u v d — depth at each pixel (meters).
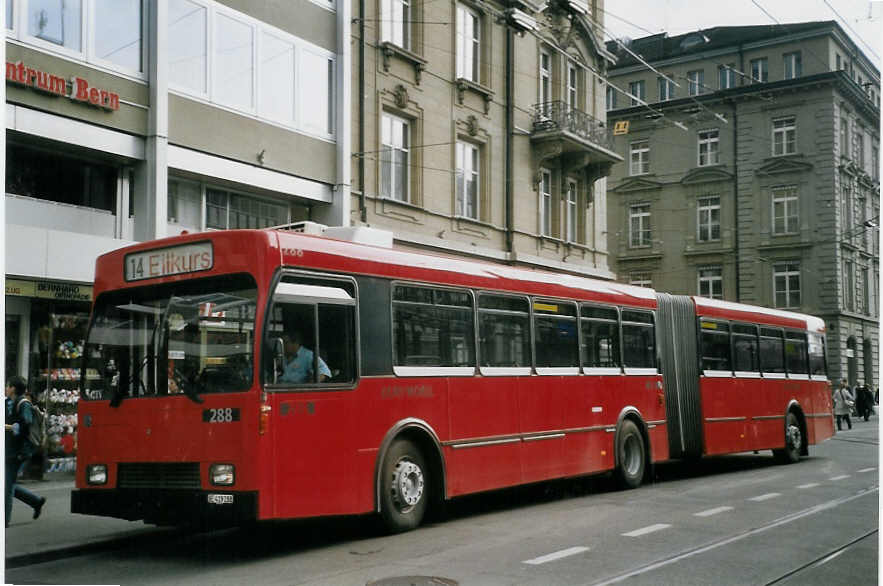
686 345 16.59
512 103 26.48
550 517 11.09
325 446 8.90
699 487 14.50
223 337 8.56
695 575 7.57
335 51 19.69
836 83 47.56
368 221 20.94
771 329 19.33
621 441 14.09
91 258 14.57
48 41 13.89
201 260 8.83
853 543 9.13
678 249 51.34
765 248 49.03
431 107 23.34
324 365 9.03
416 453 10.21
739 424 17.64
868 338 51.19
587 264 30.23
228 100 16.98
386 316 9.90
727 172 50.06
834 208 47.53
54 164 14.41
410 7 23.03
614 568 7.84
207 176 16.56
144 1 15.45
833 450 23.34
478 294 11.40
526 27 23.94
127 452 8.86
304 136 18.72
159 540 9.84
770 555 8.45
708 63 51.28
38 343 14.31
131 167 15.48
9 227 13.46
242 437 8.23
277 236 8.73
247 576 7.72
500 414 11.50
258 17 17.70
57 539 9.40
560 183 28.88
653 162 52.31
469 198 25.19
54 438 14.48
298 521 11.00
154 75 15.37
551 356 12.70
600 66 31.41
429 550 8.79
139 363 8.97
